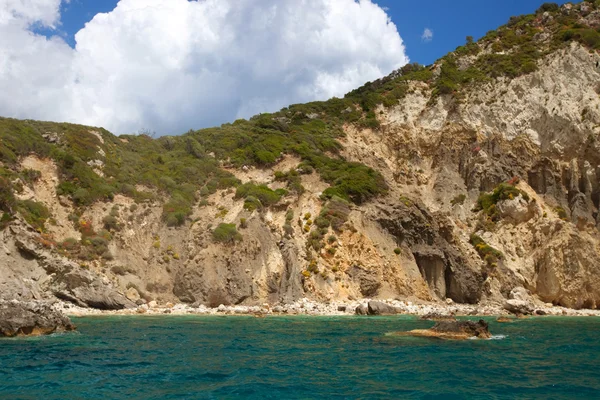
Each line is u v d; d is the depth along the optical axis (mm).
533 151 67312
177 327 30578
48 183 50500
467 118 73250
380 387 15586
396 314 41406
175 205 54062
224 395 14383
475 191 65688
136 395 14297
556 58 73750
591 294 51094
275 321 35125
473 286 50938
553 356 21391
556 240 53219
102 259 45125
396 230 53031
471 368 18625
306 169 63250
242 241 48469
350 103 86062
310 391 14969
